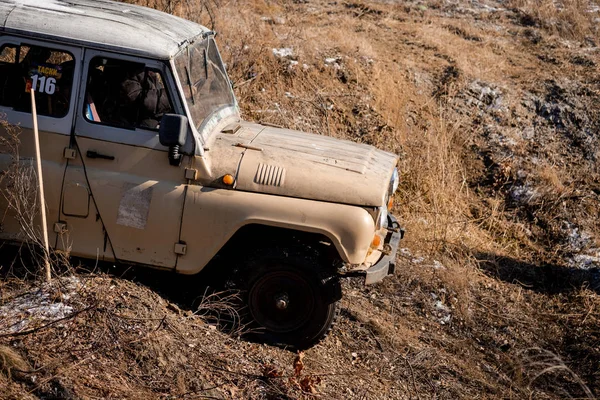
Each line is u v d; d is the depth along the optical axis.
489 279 6.99
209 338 4.70
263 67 9.05
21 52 4.63
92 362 4.04
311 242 4.89
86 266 4.91
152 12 5.28
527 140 9.23
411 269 6.70
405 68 10.14
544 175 8.52
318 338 4.90
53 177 4.65
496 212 8.07
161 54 4.56
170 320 4.61
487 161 8.80
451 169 8.41
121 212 4.67
